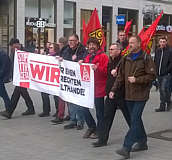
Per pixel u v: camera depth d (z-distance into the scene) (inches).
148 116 370.6
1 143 264.8
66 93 291.4
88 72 264.1
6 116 348.8
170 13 1396.4
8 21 888.3
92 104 263.1
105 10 1103.0
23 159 228.7
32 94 516.4
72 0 1003.3
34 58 325.4
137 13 1219.2
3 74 346.0
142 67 227.6
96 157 234.1
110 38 1122.0
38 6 938.7
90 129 281.0
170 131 306.3
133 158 233.1
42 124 327.9
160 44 394.0
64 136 286.7
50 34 965.8
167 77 395.2
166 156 238.1
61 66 294.5
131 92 229.1
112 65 249.6
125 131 304.0
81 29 1039.0
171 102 406.3
